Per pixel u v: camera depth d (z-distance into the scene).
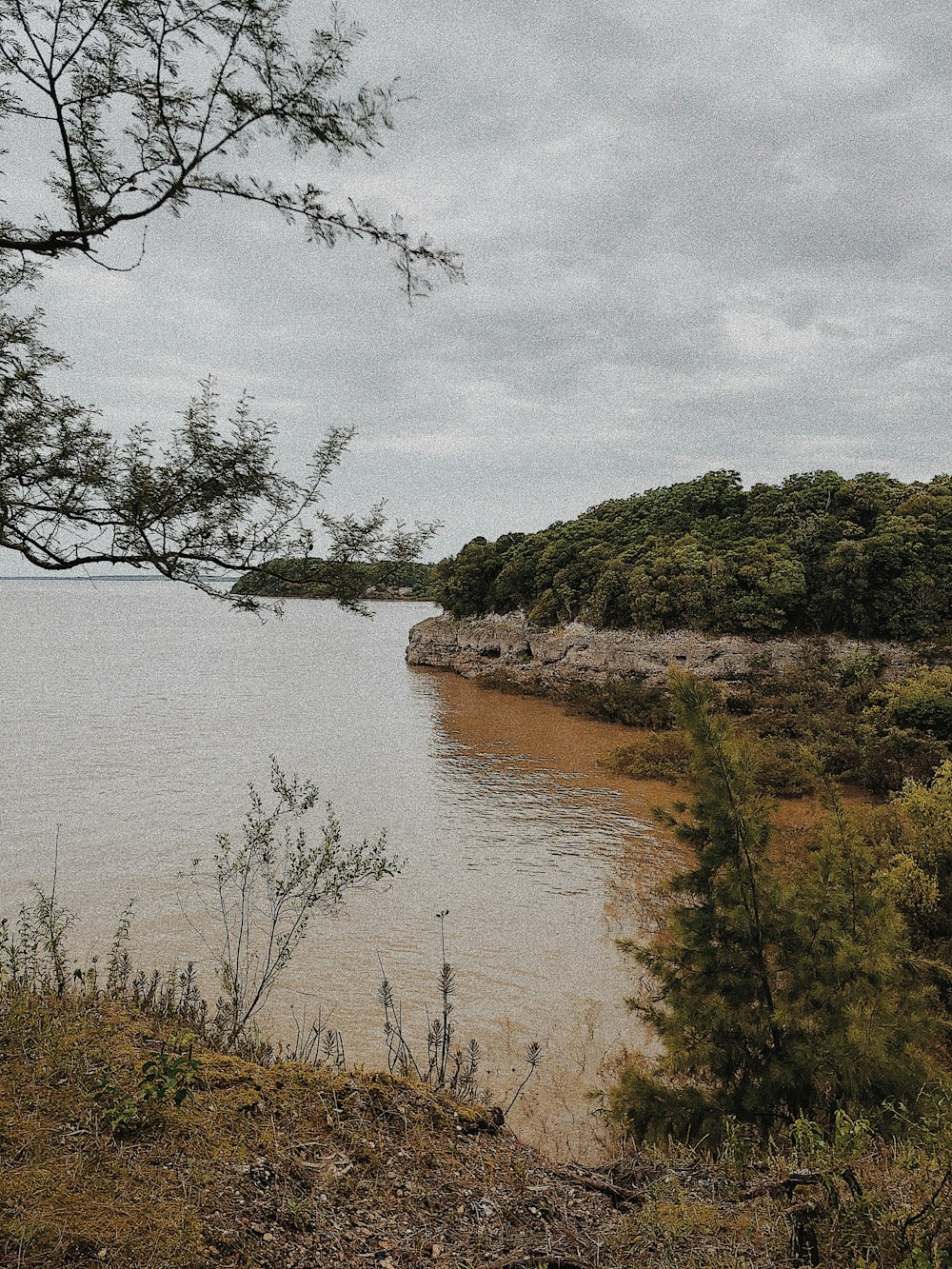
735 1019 8.89
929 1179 4.50
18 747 33.34
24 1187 3.41
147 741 36.03
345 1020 13.03
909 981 11.30
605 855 22.47
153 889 18.09
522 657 63.19
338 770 32.22
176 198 4.51
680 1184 5.13
